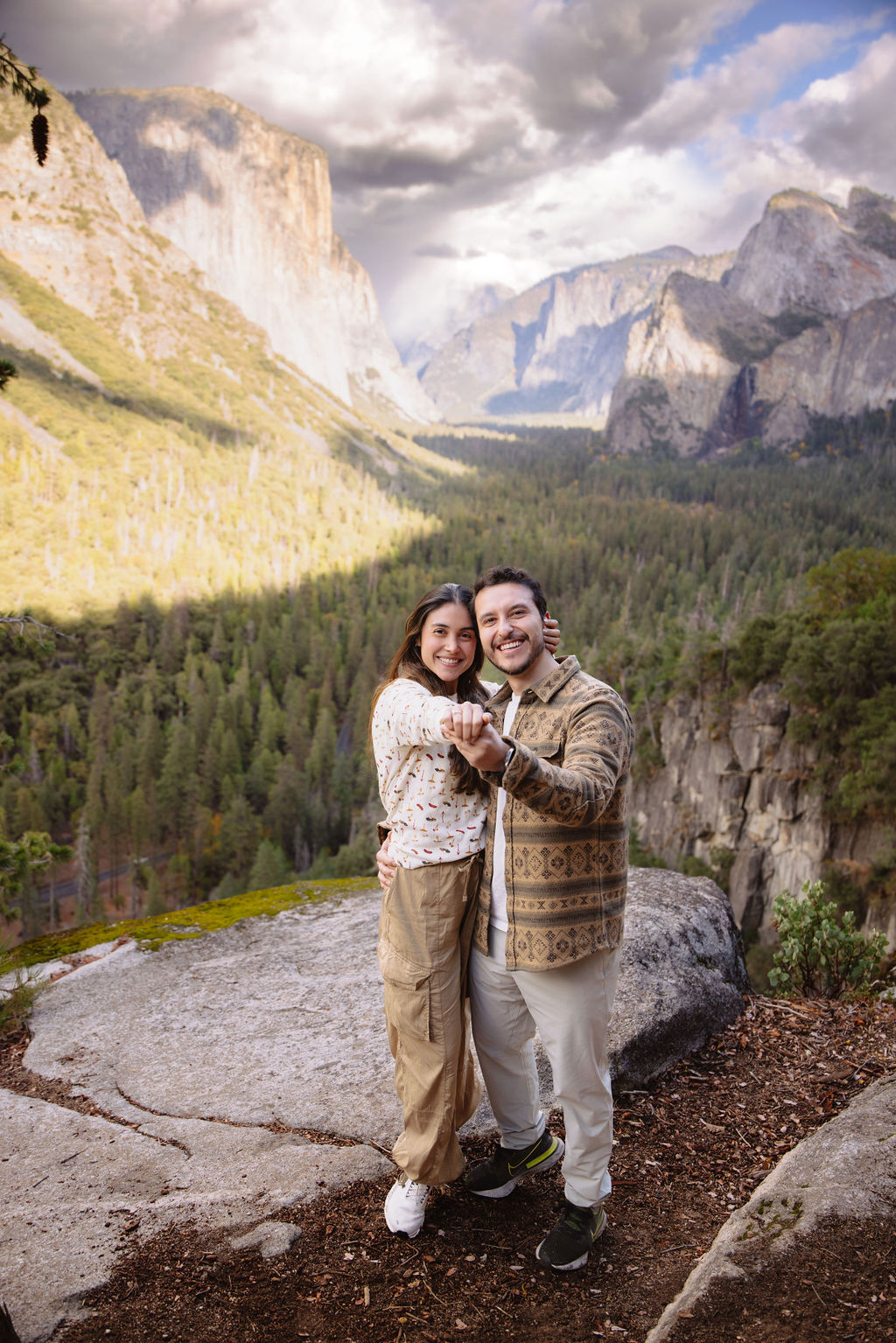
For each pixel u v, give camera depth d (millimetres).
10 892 6543
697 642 49469
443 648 2299
